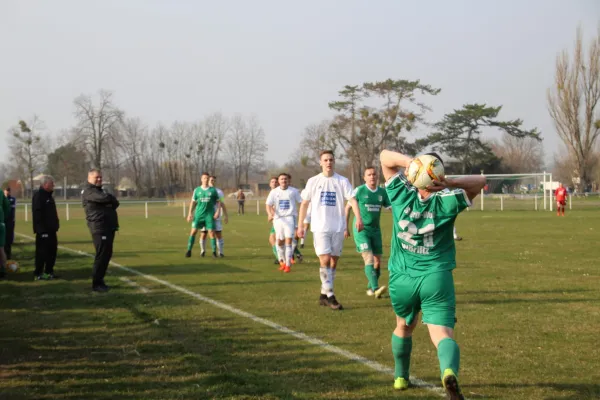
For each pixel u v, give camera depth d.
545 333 7.26
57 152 86.12
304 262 15.32
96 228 10.57
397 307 4.92
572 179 75.25
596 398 4.97
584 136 64.62
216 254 16.77
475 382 5.43
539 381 5.44
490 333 7.27
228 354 6.43
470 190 4.66
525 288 10.57
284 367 5.95
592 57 62.97
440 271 4.63
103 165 80.19
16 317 8.41
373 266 10.18
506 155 97.00
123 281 11.85
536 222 29.86
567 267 13.38
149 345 6.81
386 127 67.62
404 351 5.18
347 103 68.62
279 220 13.58
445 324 4.54
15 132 74.88
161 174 90.75
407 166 4.68
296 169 82.12
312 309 8.88
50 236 12.26
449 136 79.06
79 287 11.16
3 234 12.55
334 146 70.69
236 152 92.25
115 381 5.57
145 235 25.00
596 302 9.21
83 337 7.22
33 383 5.53
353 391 5.23
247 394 5.18
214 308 8.98
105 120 77.75
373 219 10.12
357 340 6.99
